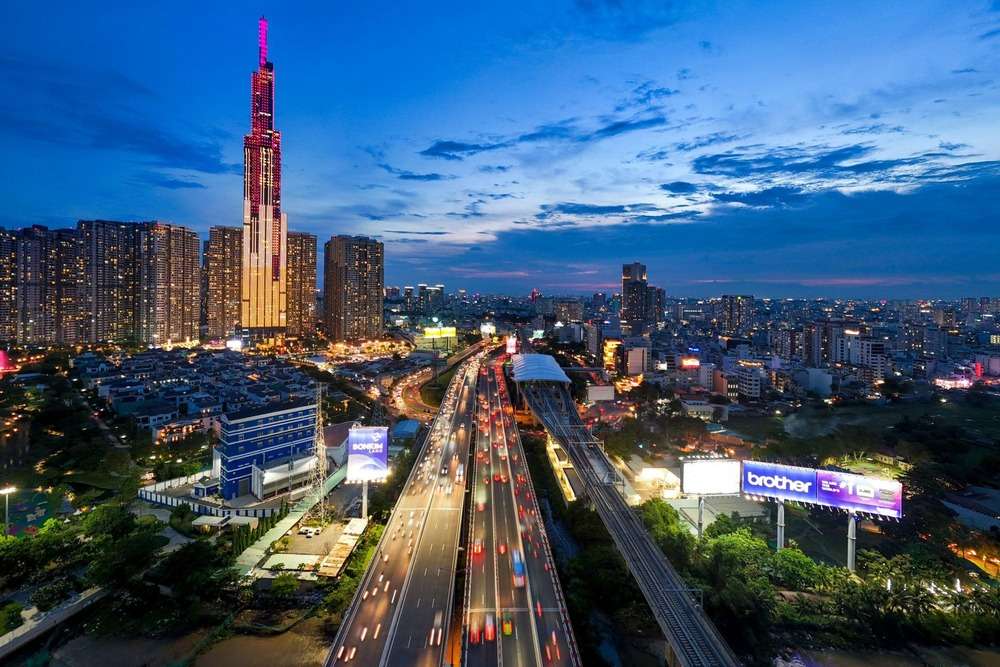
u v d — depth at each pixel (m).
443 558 139.38
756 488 149.00
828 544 160.25
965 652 114.06
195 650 111.06
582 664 100.50
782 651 114.06
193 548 131.25
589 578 132.62
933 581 129.50
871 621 118.94
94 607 123.81
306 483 194.88
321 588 132.62
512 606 117.56
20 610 117.69
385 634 107.81
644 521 160.75
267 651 112.12
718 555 131.75
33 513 176.12
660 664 111.69
